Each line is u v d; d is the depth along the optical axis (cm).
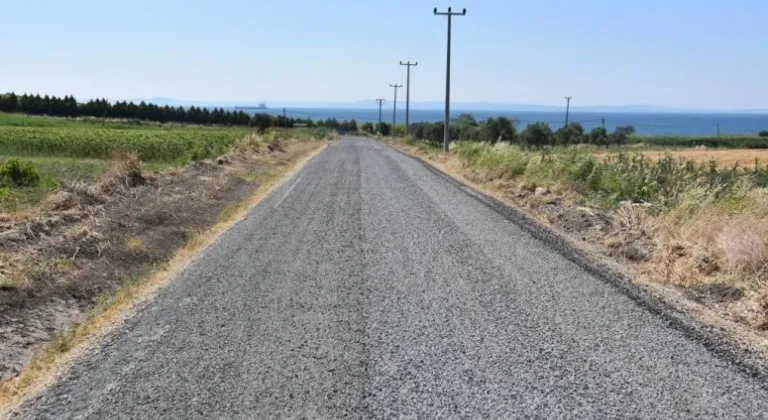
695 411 391
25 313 567
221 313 589
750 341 512
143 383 436
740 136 9494
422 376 445
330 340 518
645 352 487
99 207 1007
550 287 671
